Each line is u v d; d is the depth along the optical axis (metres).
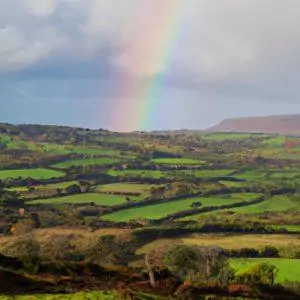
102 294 61.00
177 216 168.88
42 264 72.38
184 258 88.88
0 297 57.78
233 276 82.75
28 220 142.62
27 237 120.56
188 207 181.75
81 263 75.56
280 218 168.12
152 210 174.38
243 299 68.38
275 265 101.62
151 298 62.97
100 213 165.25
